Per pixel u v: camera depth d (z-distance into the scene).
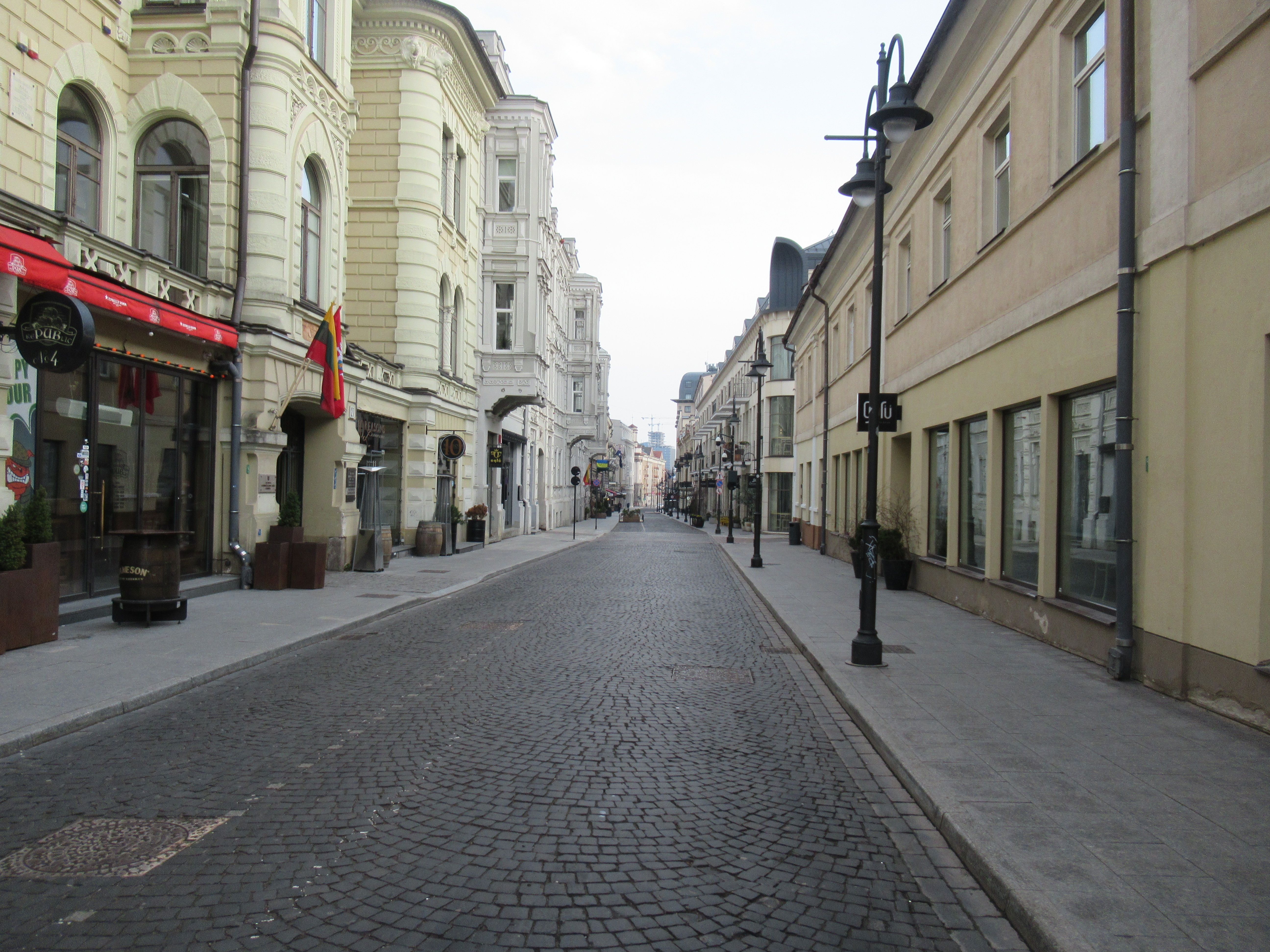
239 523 13.94
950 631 10.86
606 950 3.27
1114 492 8.54
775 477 46.91
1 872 3.87
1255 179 6.11
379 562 17.84
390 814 4.60
